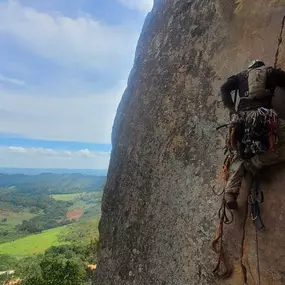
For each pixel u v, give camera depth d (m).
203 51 6.59
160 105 7.16
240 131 4.48
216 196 5.47
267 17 5.66
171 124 6.74
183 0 7.62
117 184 7.76
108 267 7.31
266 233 4.62
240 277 4.77
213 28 6.56
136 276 6.48
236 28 6.11
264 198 4.73
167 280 5.79
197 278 5.32
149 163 6.96
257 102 4.51
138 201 6.98
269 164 4.63
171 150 6.55
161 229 6.21
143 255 6.46
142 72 8.10
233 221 5.01
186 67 6.82
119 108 8.70
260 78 4.56
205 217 5.50
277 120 4.40
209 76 6.29
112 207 7.73
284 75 4.61
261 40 5.62
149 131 7.23
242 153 4.54
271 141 4.25
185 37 7.12
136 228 6.83
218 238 5.00
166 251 5.98
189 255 5.55
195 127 6.23
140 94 7.90
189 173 6.04
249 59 5.68
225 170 5.02
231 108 4.95
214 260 5.16
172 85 7.03
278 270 4.39
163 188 6.45
